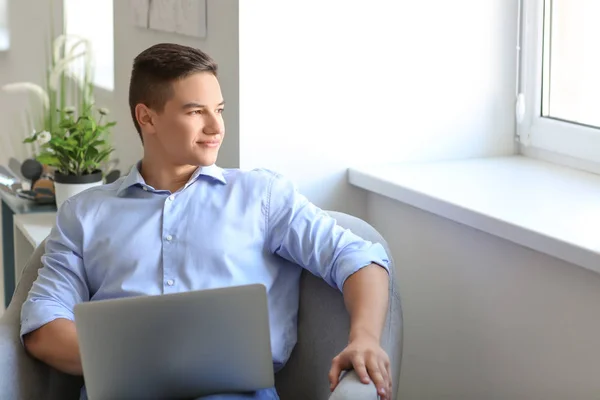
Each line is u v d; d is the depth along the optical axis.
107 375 1.49
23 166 2.98
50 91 3.43
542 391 2.05
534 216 2.04
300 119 2.50
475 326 2.24
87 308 1.46
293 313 1.96
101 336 1.47
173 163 1.95
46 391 1.85
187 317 1.48
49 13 4.65
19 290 1.97
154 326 1.48
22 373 1.79
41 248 2.05
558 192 2.27
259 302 1.50
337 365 1.60
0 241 3.41
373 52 2.54
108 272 1.92
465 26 2.62
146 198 1.96
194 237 1.91
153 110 1.88
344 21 2.49
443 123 2.65
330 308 1.92
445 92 2.63
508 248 2.10
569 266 1.94
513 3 2.65
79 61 4.28
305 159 2.52
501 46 2.66
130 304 1.47
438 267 2.35
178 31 2.80
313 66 2.48
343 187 2.58
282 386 1.98
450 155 2.68
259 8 2.41
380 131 2.59
